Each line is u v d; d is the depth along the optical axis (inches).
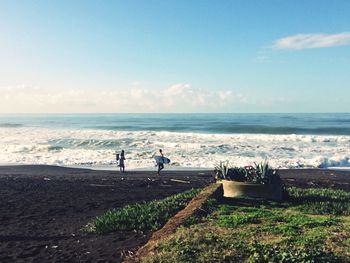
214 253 329.1
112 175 1179.3
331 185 980.6
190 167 1397.6
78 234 487.8
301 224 438.3
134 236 465.4
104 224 505.4
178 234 393.4
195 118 7204.7
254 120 5684.1
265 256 311.4
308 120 5477.4
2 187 894.4
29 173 1246.9
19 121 6269.7
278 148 1867.6
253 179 644.1
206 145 1959.9
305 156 1628.9
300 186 963.3
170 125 4458.7
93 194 805.2
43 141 2279.8
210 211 514.0
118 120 6525.6
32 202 712.4
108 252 407.2
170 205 584.7
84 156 1689.2
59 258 393.7
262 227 419.8
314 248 336.2
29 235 487.2
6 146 1982.0
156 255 336.2
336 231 405.1
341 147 1932.8
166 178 1087.6
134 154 1706.4
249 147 1909.4
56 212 627.5
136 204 630.5
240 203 585.3
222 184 647.1
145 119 6948.8
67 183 968.9
